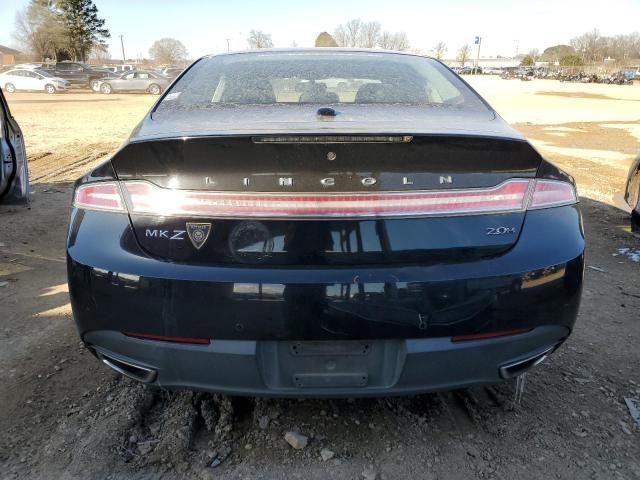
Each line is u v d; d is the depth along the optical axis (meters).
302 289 1.77
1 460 2.09
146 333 1.85
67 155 9.30
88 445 2.16
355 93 2.50
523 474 2.07
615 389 2.60
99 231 1.89
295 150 1.76
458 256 1.85
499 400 2.47
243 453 2.15
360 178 1.80
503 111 19.53
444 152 1.81
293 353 1.86
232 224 1.80
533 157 1.91
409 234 1.83
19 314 3.32
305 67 2.79
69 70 32.41
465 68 83.25
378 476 2.04
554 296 1.92
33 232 4.94
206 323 1.80
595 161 9.49
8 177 5.53
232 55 3.04
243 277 1.78
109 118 15.79
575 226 2.01
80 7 62.06
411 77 2.72
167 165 1.81
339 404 2.43
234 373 1.85
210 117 2.13
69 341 2.99
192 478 2.03
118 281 1.83
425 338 1.84
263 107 2.27
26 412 2.37
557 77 63.78
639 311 3.45
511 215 1.90
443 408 2.43
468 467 2.10
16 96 25.47
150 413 2.38
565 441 2.24
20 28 63.56
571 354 2.91
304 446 2.17
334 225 1.80
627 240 4.92
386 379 1.91
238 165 1.78
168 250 1.83
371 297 1.79
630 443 2.24
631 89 40.94
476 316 1.84
